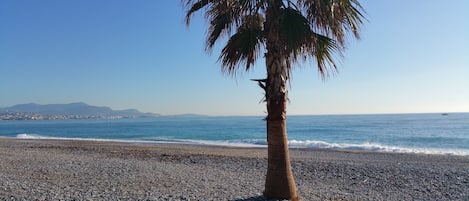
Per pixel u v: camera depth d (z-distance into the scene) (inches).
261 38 278.2
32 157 694.5
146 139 1819.6
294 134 2185.0
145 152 880.3
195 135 2174.0
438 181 476.4
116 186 400.8
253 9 267.1
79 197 339.3
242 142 1487.5
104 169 531.8
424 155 914.1
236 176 495.8
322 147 1187.3
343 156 872.9
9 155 728.3
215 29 294.2
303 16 259.3
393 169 576.7
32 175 471.2
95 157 740.0
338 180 482.0
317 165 620.7
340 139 1755.7
